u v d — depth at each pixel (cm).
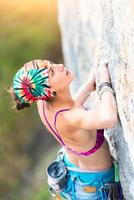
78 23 938
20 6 2373
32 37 2336
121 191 614
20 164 1994
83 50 930
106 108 567
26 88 571
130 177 583
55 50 2353
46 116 584
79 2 912
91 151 579
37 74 565
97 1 659
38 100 588
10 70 2175
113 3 571
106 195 598
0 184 1944
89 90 655
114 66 580
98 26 670
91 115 556
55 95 569
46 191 1681
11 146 2059
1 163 1998
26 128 2094
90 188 596
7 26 2362
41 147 2044
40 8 2370
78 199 602
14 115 2070
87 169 593
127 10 525
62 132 575
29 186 1880
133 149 552
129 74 537
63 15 1049
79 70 974
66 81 570
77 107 572
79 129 564
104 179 596
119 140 596
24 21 2378
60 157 616
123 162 594
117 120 587
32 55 2319
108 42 604
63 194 611
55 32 2362
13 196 1912
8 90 589
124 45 543
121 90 560
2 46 2316
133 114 539
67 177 604
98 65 645
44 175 1806
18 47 2317
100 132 580
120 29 552
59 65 572
